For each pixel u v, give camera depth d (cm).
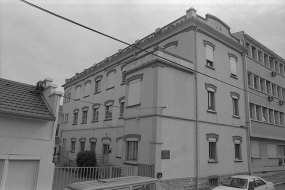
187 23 1569
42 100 1048
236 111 1852
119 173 1345
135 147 1367
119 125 1956
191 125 1414
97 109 2391
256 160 2034
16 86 1090
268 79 2372
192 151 1384
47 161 910
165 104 1292
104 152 2119
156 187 682
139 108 1372
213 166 1500
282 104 2506
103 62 2445
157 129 1220
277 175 2061
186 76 1453
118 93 2075
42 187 881
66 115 3083
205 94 1559
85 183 617
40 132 922
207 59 1625
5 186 810
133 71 1493
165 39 1731
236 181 1072
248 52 2183
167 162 1230
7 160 827
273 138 2217
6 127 852
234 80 1862
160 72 1307
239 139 1786
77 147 2575
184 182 1291
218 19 1777
